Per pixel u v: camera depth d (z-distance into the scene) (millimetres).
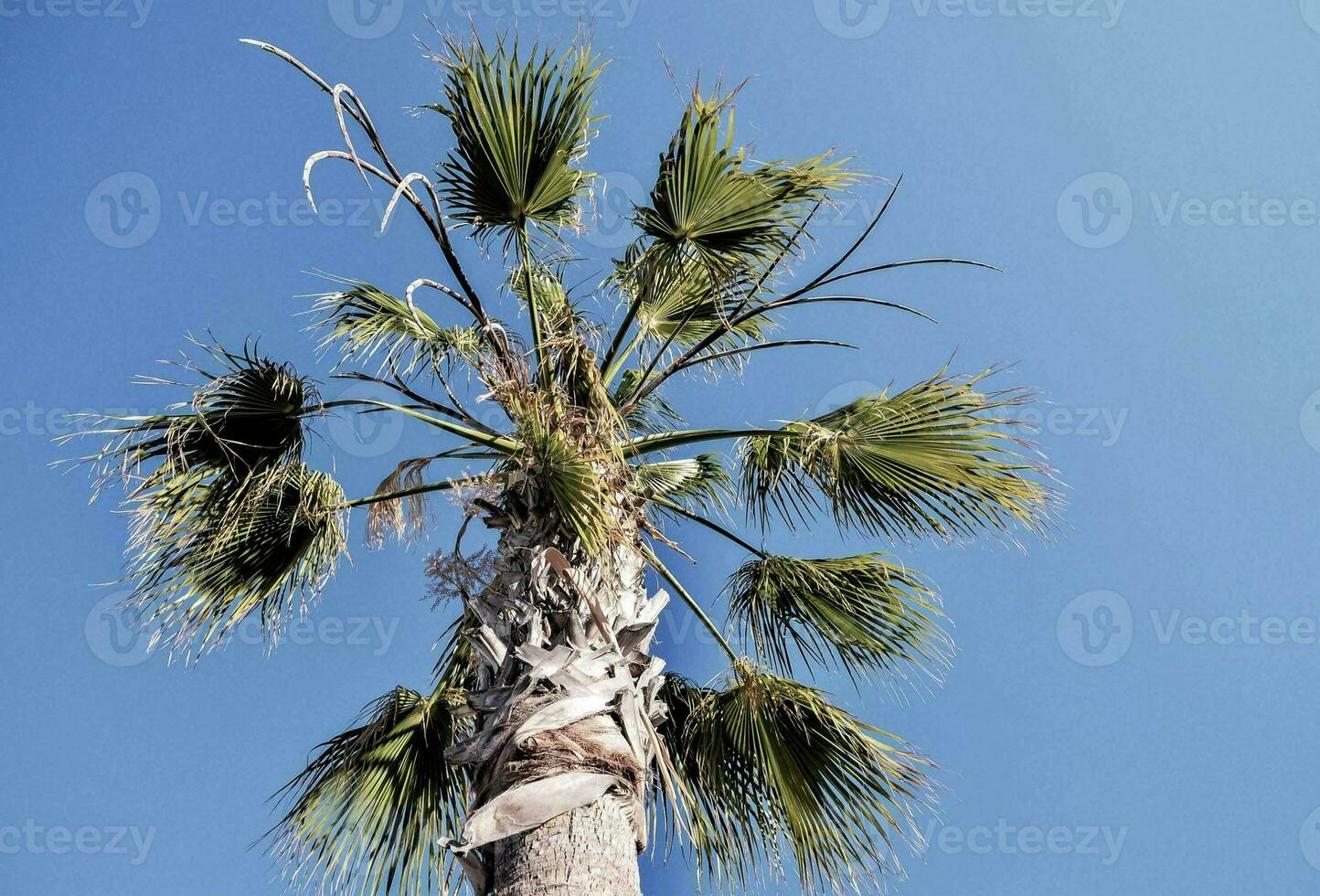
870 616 7012
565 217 6562
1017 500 6297
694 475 8719
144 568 6297
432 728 6750
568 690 5438
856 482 6613
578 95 5984
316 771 6527
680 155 5902
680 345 8062
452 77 5926
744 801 6793
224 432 6398
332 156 5270
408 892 6363
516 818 5121
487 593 5793
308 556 6754
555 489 5625
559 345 6160
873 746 6395
